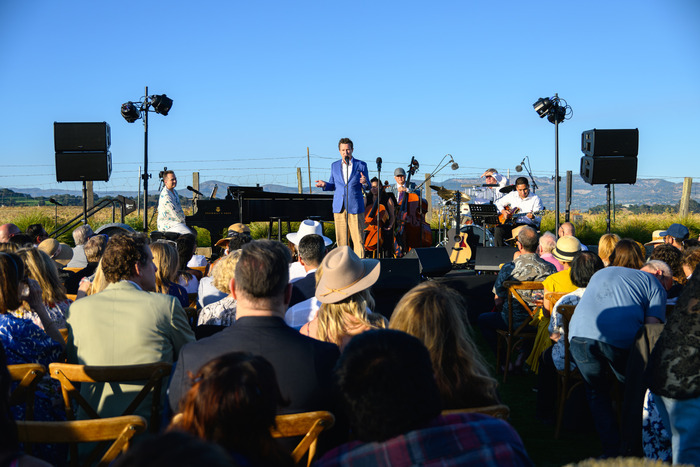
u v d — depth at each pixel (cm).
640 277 337
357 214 908
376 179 1045
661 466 153
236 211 1102
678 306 222
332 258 288
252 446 146
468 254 1090
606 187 972
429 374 145
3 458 146
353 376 143
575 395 389
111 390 272
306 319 359
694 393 217
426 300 215
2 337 291
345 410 146
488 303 693
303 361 212
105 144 969
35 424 192
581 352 337
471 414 151
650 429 271
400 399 139
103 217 1619
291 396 208
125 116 950
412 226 1109
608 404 340
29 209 1705
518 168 1371
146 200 958
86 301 282
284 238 1295
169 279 416
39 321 311
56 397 303
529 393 479
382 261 609
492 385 216
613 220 1680
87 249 517
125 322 278
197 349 212
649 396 272
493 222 1120
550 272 505
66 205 2112
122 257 296
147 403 274
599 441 376
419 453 137
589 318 335
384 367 141
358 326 281
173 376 211
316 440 203
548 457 352
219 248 1108
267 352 210
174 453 90
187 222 1095
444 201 1321
